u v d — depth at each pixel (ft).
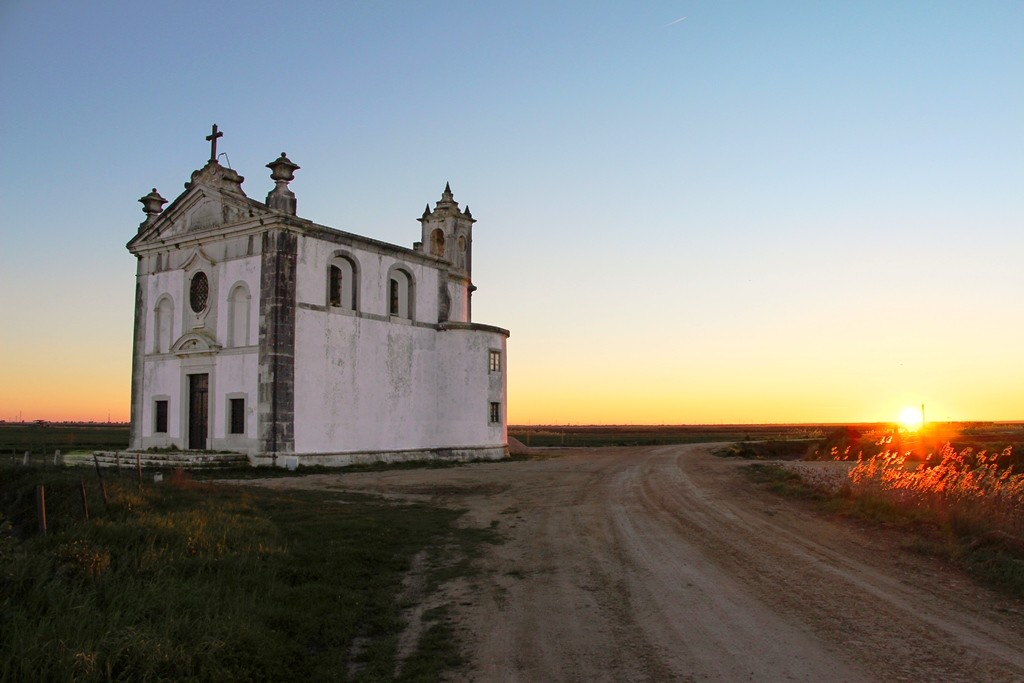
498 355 143.64
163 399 119.03
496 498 73.46
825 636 28.48
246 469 102.06
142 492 53.01
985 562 39.68
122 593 28.58
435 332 136.05
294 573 38.14
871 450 161.38
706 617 31.30
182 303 118.73
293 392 107.14
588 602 34.22
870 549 45.83
